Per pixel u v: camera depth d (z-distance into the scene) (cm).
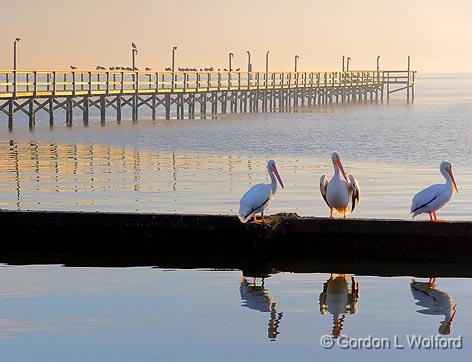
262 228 1619
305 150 3628
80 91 5191
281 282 1452
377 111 7312
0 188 2472
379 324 1219
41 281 1448
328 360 1087
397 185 2552
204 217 1653
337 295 1366
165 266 1573
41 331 1179
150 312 1264
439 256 1609
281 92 7831
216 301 1328
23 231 1694
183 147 3728
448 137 4281
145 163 3100
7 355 1097
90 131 4688
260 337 1162
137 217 1672
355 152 3550
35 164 3042
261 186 1620
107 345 1130
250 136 4341
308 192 2403
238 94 7362
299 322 1224
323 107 8225
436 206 1670
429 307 1298
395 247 1619
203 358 1090
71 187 2497
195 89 6378
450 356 1105
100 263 1597
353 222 1625
